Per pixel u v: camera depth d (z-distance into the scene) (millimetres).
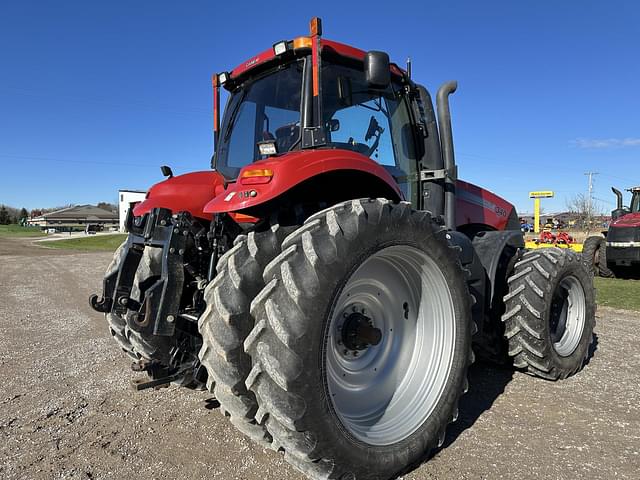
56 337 5414
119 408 3279
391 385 2609
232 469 2449
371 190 2883
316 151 2566
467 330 2678
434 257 2555
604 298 7672
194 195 3312
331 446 2025
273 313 1975
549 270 3488
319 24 2820
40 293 9023
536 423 2910
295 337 1955
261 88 3367
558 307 3785
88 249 25906
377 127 3385
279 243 2377
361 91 3262
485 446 2627
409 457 2316
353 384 2500
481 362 4152
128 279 2955
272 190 2311
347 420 2283
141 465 2512
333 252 2113
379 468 2182
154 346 2928
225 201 2455
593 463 2428
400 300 2705
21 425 3031
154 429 2941
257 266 2273
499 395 3375
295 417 1932
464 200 4332
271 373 1922
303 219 2650
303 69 2992
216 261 2641
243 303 2180
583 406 3156
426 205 3748
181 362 2939
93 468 2492
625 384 3566
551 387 3516
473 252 3438
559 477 2301
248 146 3418
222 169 3615
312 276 2047
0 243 32812
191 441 2770
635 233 9875
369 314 2613
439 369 2590
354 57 3125
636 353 4395
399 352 2686
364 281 2541
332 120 3088
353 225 2211
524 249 3996
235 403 2162
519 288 3486
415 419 2449
